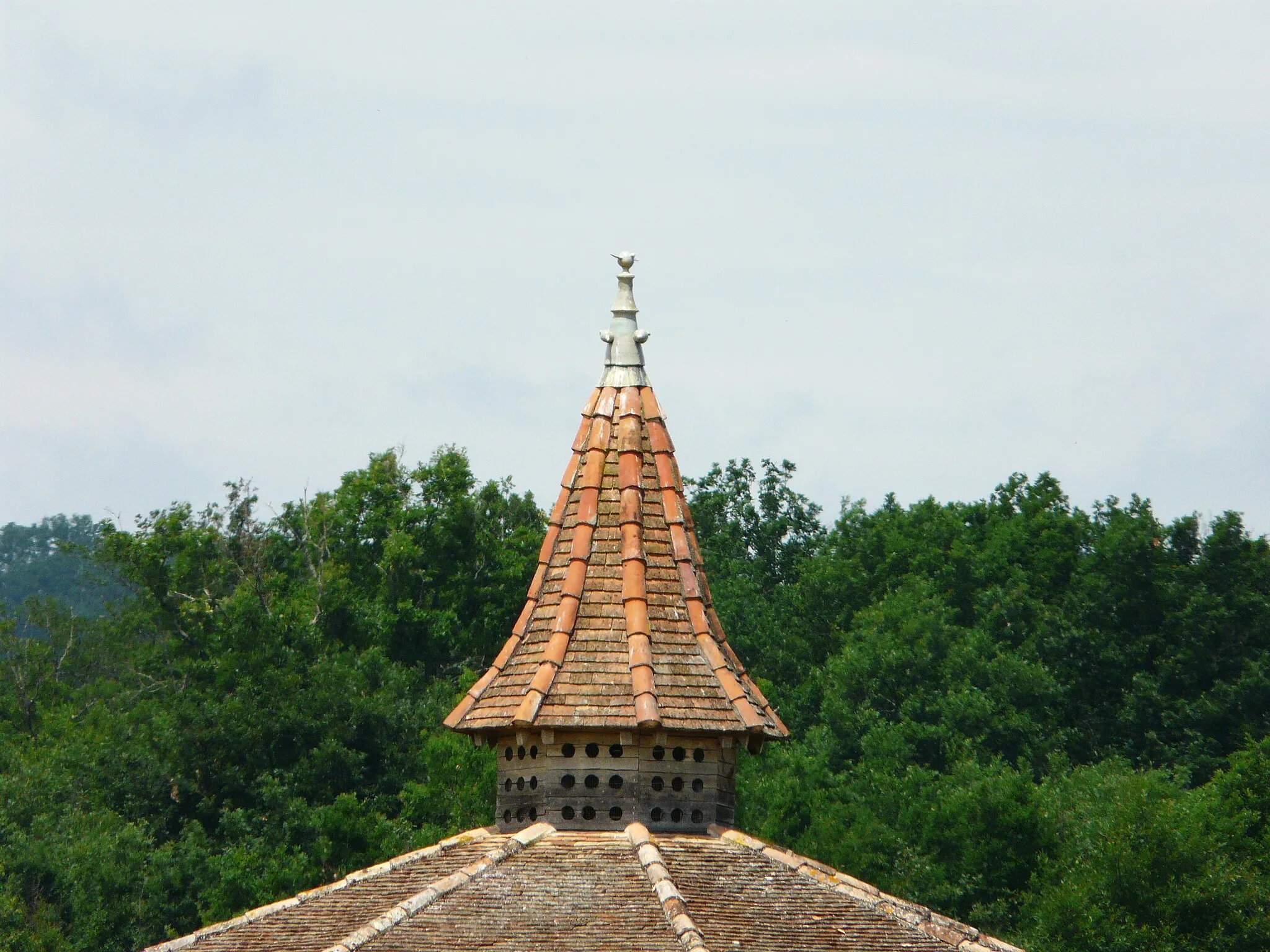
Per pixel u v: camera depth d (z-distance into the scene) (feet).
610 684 280.31
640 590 288.92
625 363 311.06
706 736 281.33
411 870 278.67
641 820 277.23
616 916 253.03
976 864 643.86
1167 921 570.05
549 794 278.46
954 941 264.11
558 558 297.74
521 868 266.98
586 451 304.91
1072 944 570.87
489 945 247.29
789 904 263.90
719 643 293.84
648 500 299.58
